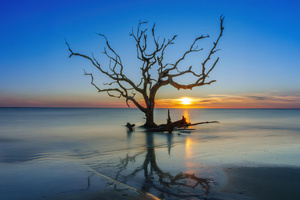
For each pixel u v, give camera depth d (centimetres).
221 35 2075
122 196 533
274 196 542
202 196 541
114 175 709
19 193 546
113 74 2380
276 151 1116
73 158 994
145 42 2291
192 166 816
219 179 663
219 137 1734
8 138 1708
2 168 795
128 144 1406
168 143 1432
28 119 4412
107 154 1080
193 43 2269
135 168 797
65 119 4403
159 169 780
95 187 592
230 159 928
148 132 2116
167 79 2320
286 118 4825
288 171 744
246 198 530
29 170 766
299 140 1545
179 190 578
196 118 4888
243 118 4847
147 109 2478
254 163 854
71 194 542
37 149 1238
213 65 2152
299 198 531
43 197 523
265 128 2489
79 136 1828
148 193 556
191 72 2245
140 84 2447
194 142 1470
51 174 713
